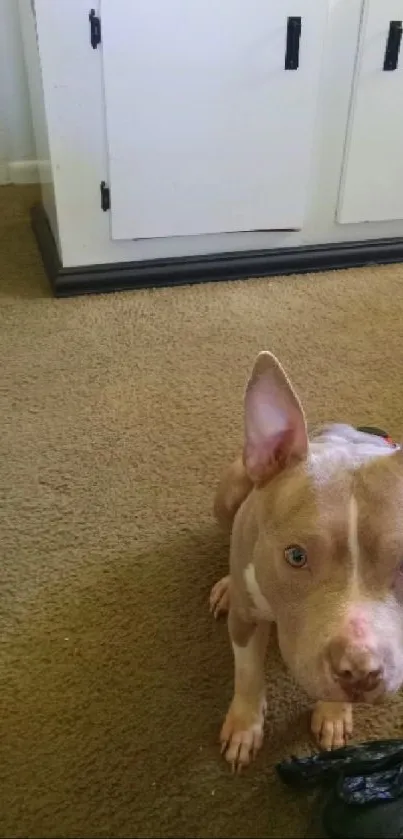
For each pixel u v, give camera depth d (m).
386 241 1.88
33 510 1.22
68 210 1.68
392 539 0.69
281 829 0.85
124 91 1.57
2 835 0.84
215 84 1.60
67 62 1.53
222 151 1.68
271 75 1.61
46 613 1.08
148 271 1.76
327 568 0.71
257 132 1.67
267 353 0.76
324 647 0.68
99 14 1.49
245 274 1.82
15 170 2.21
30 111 2.16
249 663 0.90
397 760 0.84
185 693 0.99
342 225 1.86
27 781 0.89
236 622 0.88
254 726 0.92
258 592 0.83
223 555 1.16
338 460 0.76
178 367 1.53
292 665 0.72
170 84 1.58
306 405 1.43
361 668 0.65
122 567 1.14
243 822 0.86
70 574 1.13
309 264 1.84
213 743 0.93
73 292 1.73
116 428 1.38
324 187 1.79
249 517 0.82
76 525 1.20
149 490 1.26
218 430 1.38
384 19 1.61
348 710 0.95
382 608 0.69
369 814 0.79
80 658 1.02
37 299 1.72
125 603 1.09
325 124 1.72
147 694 0.98
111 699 0.98
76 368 1.52
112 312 1.69
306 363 1.54
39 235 1.90
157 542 1.18
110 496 1.25
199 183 1.70
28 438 1.35
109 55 1.52
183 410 1.42
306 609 0.71
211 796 0.88
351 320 1.68
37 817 0.86
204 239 1.80
